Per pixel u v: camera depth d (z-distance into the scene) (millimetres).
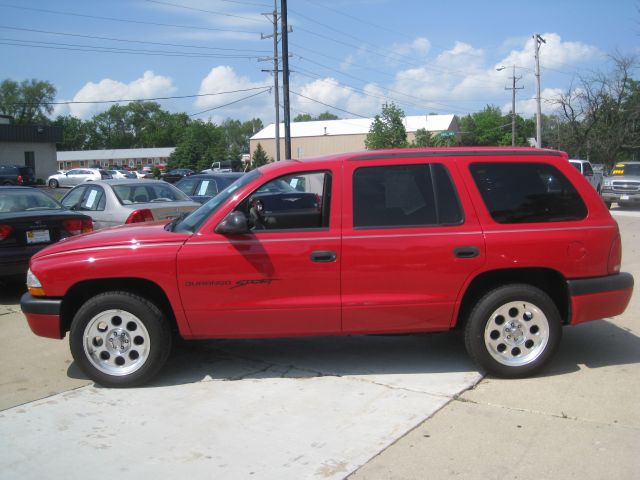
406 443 3811
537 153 4973
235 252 4676
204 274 4680
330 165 4832
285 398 4555
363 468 3525
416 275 4719
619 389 4637
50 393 4746
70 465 3631
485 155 4918
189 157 80625
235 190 4910
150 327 4750
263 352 5645
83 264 4703
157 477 3480
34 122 102500
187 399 4578
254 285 4699
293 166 4852
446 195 4797
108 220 9688
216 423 4152
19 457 3732
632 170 22875
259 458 3664
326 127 79625
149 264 4668
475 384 4777
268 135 80125
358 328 4812
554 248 4758
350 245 4684
